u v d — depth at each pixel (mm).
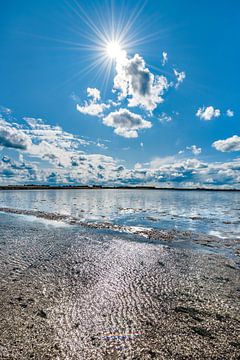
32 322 6816
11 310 7406
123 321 7008
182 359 5602
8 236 17938
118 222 26094
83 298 8328
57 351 5727
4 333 6316
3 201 55562
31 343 5973
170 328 6734
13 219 26938
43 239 17172
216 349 5941
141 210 39188
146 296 8609
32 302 7949
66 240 17047
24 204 47375
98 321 6969
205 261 12867
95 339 6191
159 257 13445
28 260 12344
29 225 23094
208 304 8117
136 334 6434
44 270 10969
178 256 13719
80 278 10117
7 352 5652
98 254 13719
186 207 46500
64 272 10781
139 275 10633
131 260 12781
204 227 23625
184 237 18969
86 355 5633
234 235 19969
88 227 22609
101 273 10766
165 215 32844
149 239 18000
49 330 6484
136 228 22562
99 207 43281
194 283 9867
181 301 8297
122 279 10133
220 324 6980
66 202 54719
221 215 33625
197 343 6145
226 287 9523
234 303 8219
